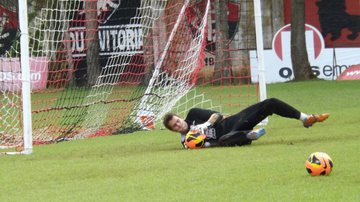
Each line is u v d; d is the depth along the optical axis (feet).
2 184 76.13
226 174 73.67
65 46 158.51
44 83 158.10
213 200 61.77
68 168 84.64
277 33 256.73
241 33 232.32
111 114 133.69
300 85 223.30
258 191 64.44
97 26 163.53
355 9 267.39
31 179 78.54
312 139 99.81
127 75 164.14
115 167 83.25
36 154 100.73
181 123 97.35
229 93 191.93
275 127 118.52
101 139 117.91
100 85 146.61
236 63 214.69
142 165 83.46
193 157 87.35
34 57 157.89
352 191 62.23
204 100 173.37
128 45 174.19
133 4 190.29
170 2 145.69
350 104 160.35
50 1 176.04
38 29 139.74
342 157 80.59
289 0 275.80
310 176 70.03
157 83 134.31
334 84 222.69
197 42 137.28
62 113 143.64
